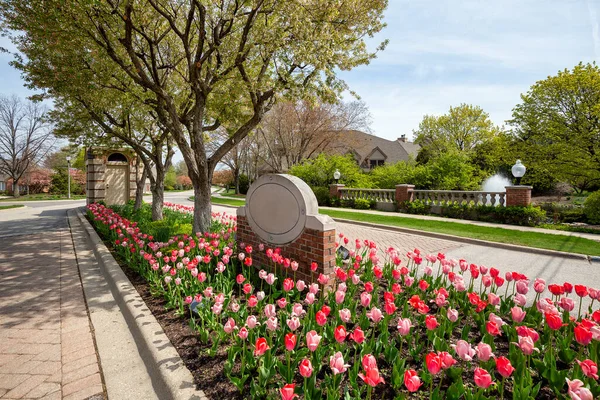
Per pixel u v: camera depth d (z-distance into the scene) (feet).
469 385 7.26
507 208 40.29
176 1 24.41
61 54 24.29
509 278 10.91
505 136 71.56
